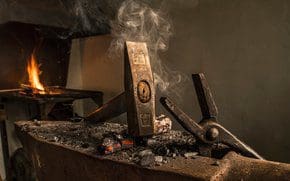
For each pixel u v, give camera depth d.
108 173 1.22
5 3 2.42
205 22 2.55
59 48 3.50
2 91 2.86
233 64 2.42
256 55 2.27
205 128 1.24
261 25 2.22
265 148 2.30
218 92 2.54
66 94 2.86
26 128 1.96
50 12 2.73
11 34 2.94
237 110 2.44
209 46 2.55
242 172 1.01
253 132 2.36
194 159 1.18
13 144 3.03
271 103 2.22
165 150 1.26
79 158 1.35
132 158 1.22
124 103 1.66
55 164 1.54
